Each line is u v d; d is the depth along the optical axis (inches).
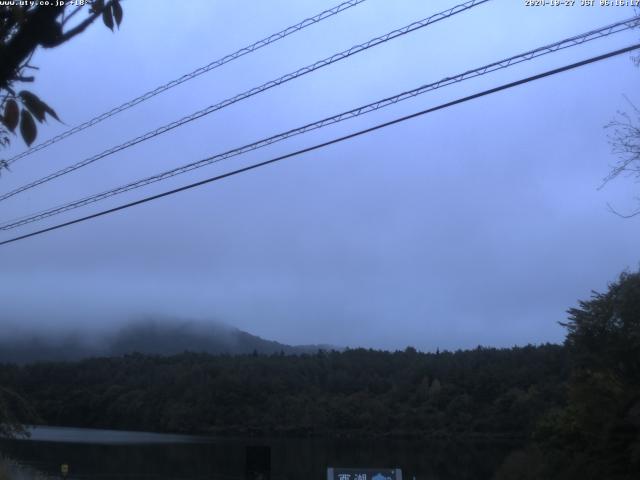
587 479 1205.1
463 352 5713.6
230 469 3144.7
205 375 5753.0
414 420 4874.5
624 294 1240.8
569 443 1369.3
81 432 5167.3
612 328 1253.7
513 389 4534.9
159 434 5236.2
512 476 1535.4
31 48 116.0
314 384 5664.4
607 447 1171.3
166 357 6761.8
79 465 3112.7
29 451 3656.5
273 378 5708.7
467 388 4945.9
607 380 1256.2
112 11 133.0
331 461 3280.0
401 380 5546.3
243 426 5196.9
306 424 5054.1
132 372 6107.3
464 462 3189.0
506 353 5172.2
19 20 115.4
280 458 3442.4
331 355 6486.2
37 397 5442.9
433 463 3166.8
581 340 1279.5
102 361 6343.5
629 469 1130.7
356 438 4832.7
